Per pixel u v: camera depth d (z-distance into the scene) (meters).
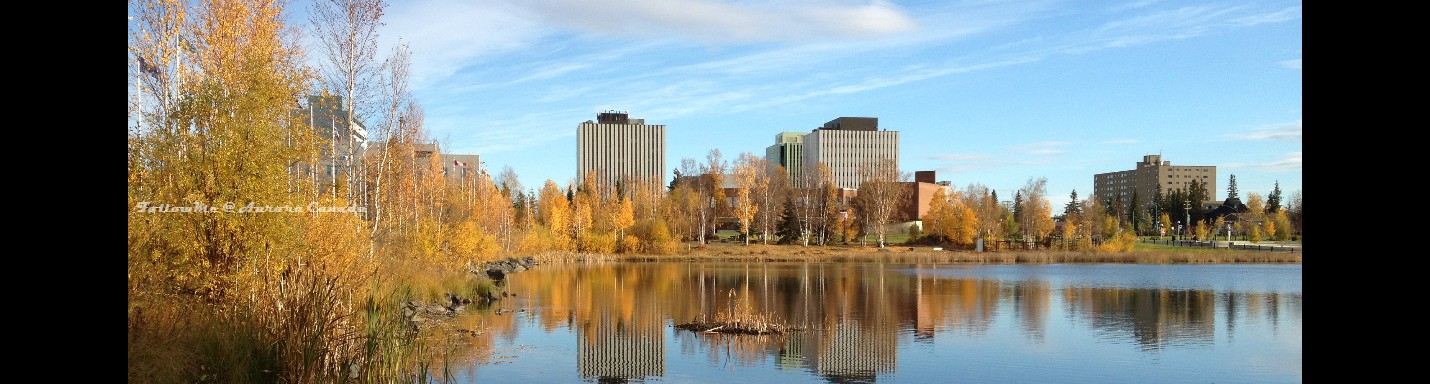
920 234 94.25
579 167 169.75
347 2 27.75
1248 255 71.81
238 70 16.66
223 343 11.45
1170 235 108.56
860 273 54.44
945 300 35.03
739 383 17.31
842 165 160.00
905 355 20.78
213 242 14.53
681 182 116.38
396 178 39.09
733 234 104.38
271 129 16.08
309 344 11.48
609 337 22.88
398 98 31.14
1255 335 24.64
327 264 16.84
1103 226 96.81
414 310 23.20
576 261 70.19
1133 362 20.22
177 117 15.20
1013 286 42.97
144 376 10.07
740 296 36.19
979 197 110.56
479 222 61.56
